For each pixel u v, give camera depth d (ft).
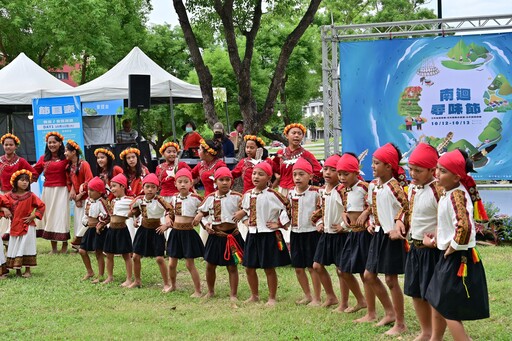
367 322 19.79
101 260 27.73
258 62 71.51
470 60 34.65
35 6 75.77
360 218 19.90
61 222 34.27
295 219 22.49
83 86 51.21
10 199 28.48
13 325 20.39
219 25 49.34
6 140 33.53
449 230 15.56
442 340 17.44
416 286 16.94
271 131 78.18
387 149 18.69
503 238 32.81
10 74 50.57
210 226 23.68
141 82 39.81
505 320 19.54
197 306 22.81
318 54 77.15
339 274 21.22
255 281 23.12
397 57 35.55
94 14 71.15
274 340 18.01
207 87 43.98
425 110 35.40
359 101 36.19
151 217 25.63
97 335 18.88
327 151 36.78
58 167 34.19
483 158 34.86
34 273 29.17
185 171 24.95
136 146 41.73
